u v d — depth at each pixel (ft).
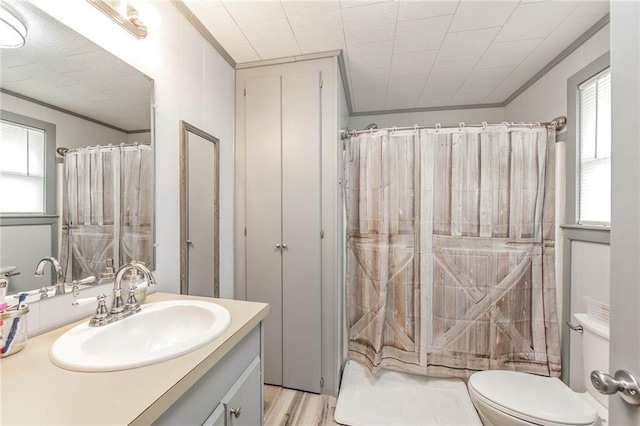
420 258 6.03
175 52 4.52
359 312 6.48
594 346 4.38
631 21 1.69
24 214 2.56
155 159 4.10
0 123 2.38
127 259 3.65
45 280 2.74
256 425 3.47
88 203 3.17
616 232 1.78
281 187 6.16
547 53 5.90
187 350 2.37
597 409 4.23
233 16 4.84
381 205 6.14
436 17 4.84
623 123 1.74
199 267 5.10
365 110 9.52
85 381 1.96
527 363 5.64
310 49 5.86
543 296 5.65
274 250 6.19
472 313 5.86
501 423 4.20
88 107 3.16
